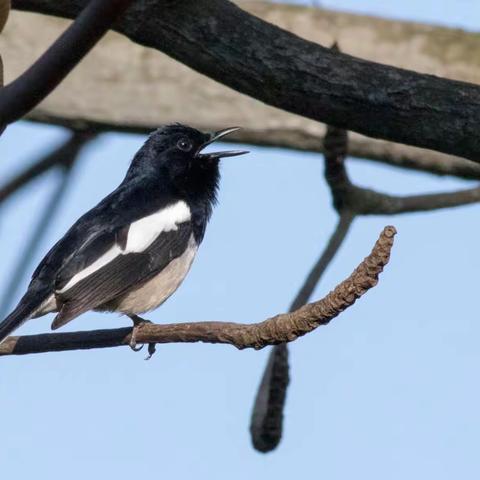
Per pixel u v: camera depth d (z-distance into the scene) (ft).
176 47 30.45
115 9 17.84
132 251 38.27
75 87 44.42
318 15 43.80
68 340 29.45
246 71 30.27
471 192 40.63
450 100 29.76
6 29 43.73
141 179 41.52
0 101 18.06
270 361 33.55
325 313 24.58
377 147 44.42
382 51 43.21
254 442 33.37
